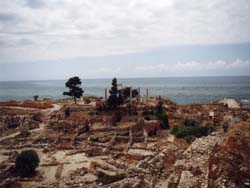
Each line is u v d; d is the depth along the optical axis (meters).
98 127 84.50
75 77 111.81
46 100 137.12
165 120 91.81
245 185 28.11
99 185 42.12
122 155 63.31
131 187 34.81
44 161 61.94
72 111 98.56
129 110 95.62
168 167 43.94
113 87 97.06
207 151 39.16
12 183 47.62
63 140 78.62
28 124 91.06
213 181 29.42
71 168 57.41
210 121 94.19
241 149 31.70
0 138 82.00
